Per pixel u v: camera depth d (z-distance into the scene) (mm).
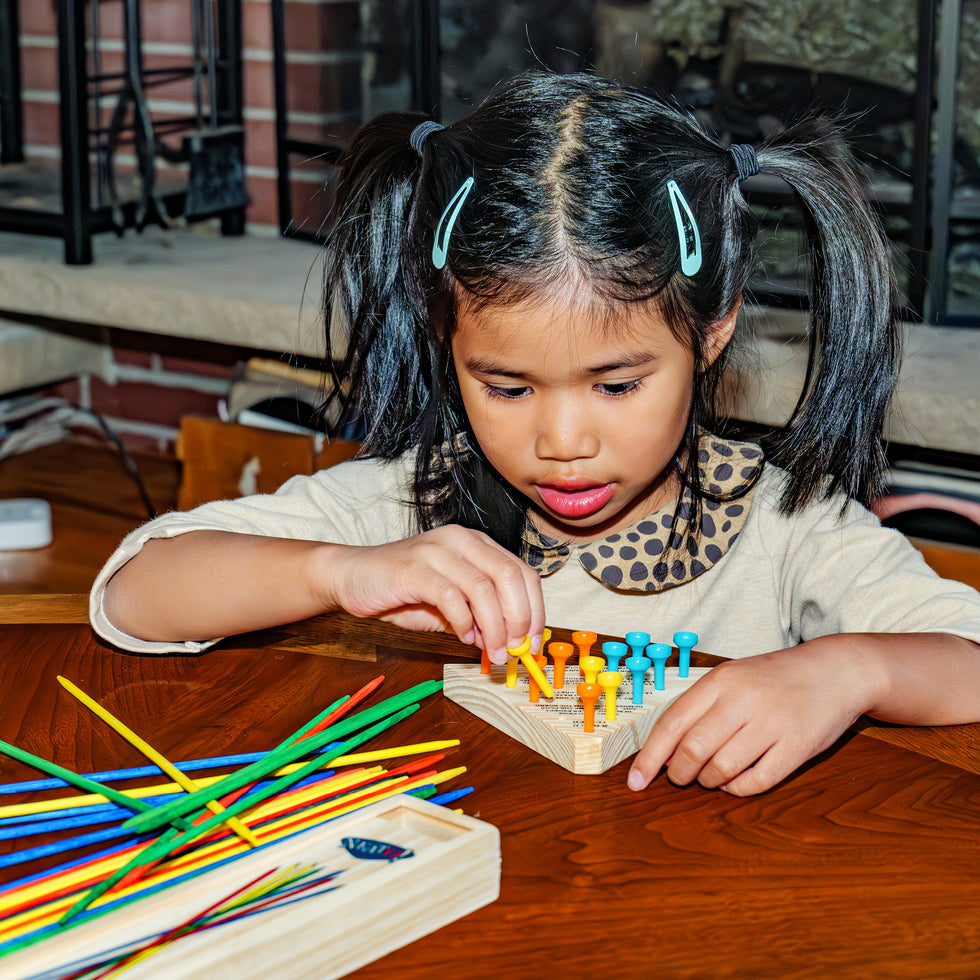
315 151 2340
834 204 918
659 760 686
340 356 1622
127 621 885
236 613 854
